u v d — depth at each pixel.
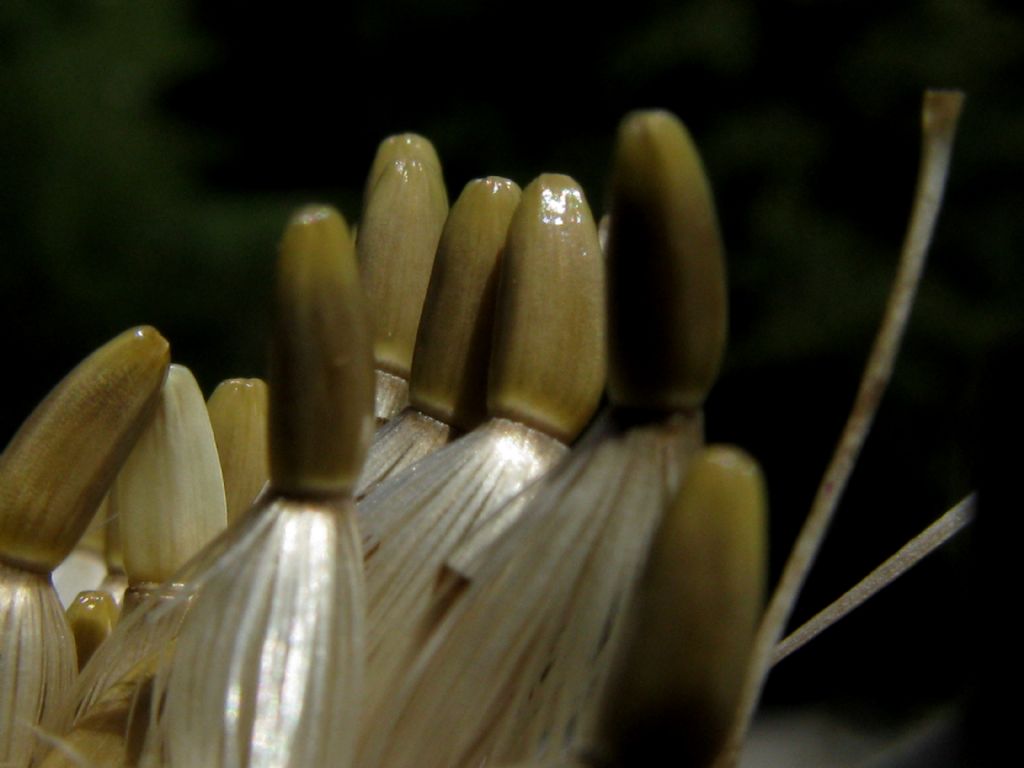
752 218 0.34
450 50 0.40
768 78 0.36
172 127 0.37
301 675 0.05
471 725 0.05
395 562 0.05
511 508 0.05
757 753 0.24
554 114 0.39
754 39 0.36
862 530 0.31
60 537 0.05
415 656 0.05
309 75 0.40
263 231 0.33
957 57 0.35
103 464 0.05
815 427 0.32
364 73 0.40
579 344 0.05
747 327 0.33
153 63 0.36
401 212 0.05
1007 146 0.33
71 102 0.34
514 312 0.05
